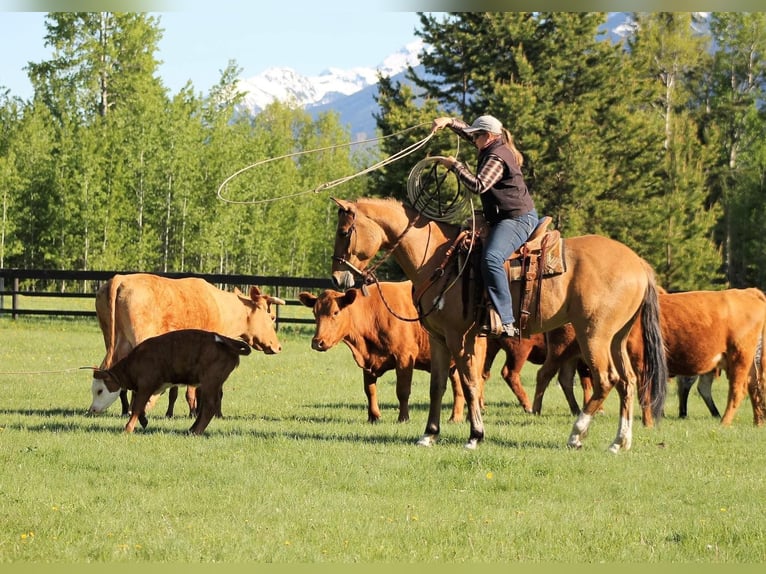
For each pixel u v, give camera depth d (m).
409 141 41.44
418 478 9.48
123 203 54.09
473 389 11.35
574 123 43.16
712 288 50.38
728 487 9.44
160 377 11.91
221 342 11.88
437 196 11.61
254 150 60.81
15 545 7.02
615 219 45.19
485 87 43.44
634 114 48.56
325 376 21.14
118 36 61.06
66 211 53.41
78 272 30.25
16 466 9.55
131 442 10.95
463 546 7.39
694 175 50.19
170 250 56.75
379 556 7.11
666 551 7.38
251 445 10.95
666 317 14.82
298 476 9.45
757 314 14.94
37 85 61.31
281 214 65.00
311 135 100.19
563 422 14.62
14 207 55.09
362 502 8.52
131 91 61.31
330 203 74.31
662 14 64.50
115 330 14.12
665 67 63.88
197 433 11.83
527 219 11.03
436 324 11.33
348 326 14.16
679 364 14.88
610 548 7.41
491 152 10.96
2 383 18.03
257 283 29.12
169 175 53.91
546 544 7.47
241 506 8.28
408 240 11.25
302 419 14.49
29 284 56.62
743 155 64.38
